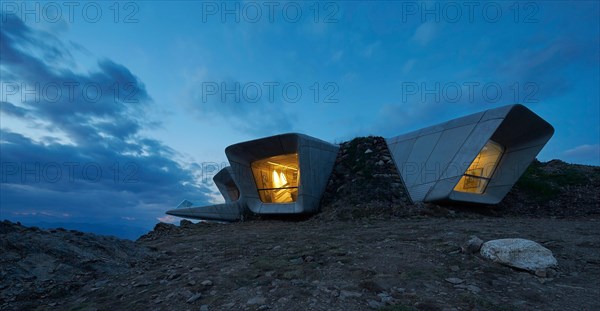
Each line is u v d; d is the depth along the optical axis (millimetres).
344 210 17656
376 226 13023
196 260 8062
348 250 7977
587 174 21734
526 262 5688
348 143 24625
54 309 4941
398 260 6660
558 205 17625
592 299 4371
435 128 20344
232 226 18219
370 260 6785
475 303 4258
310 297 4723
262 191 23672
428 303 4332
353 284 5277
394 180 20141
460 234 9086
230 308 4480
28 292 5586
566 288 4828
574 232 9141
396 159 21484
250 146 21734
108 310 4727
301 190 20281
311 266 6520
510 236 8617
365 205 17875
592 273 5496
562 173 22594
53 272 6559
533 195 19766
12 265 6465
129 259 8195
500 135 18266
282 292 4992
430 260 6527
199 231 16219
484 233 9141
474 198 17531
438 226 11438
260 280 5754
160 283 5992
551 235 8727
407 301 4453
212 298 4938
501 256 6047
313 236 11289
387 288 5016
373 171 21000
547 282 5117
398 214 15883
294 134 20328
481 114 17797
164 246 10922
